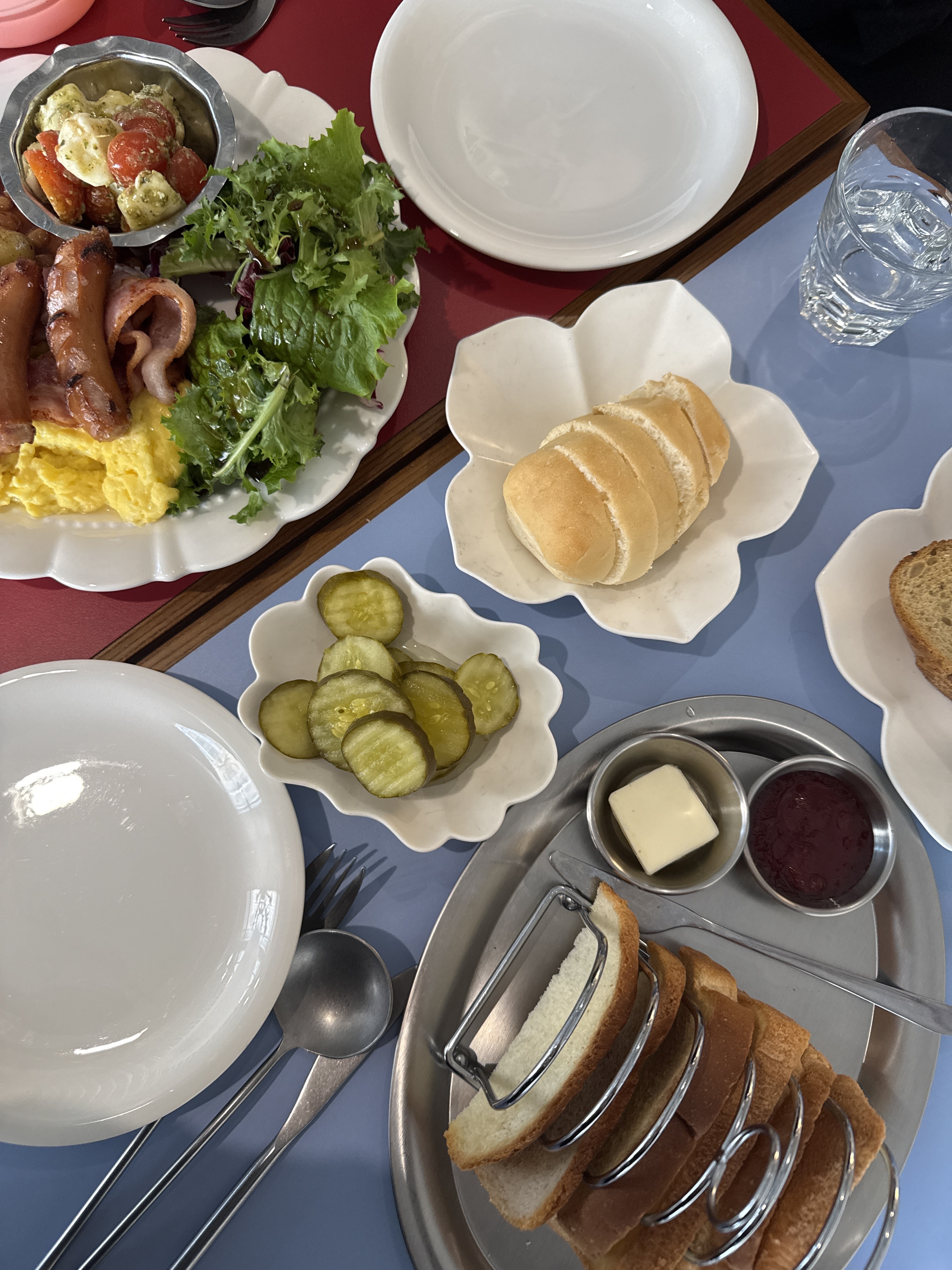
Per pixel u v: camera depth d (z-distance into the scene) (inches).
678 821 16.0
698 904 16.8
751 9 20.7
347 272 16.7
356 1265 15.8
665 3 19.4
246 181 16.9
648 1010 13.9
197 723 17.0
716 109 19.3
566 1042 14.5
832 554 18.7
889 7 25.2
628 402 17.1
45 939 16.7
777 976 16.7
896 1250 16.2
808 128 20.2
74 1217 15.9
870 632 17.4
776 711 17.7
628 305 17.6
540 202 19.3
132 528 18.0
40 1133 15.6
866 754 17.5
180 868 16.9
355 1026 16.3
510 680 16.6
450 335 19.4
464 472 17.3
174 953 16.6
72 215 18.0
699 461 16.5
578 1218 13.7
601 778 16.3
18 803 17.2
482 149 19.4
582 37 19.6
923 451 19.0
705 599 17.0
